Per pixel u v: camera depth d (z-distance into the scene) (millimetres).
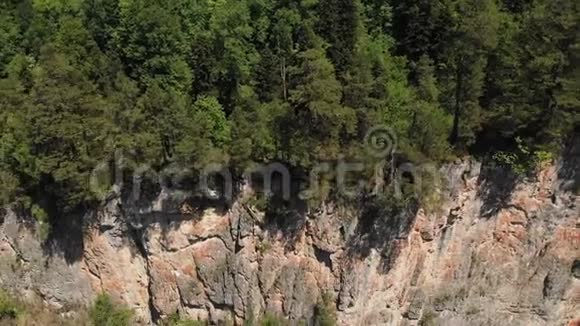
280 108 65250
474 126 68438
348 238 69500
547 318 77438
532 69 65500
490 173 71500
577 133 70312
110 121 65875
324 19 66312
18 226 74250
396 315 74688
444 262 74250
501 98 68062
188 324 74250
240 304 72750
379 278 71875
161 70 68438
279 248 70625
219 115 67250
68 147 66062
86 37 69062
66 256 74188
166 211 69750
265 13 70938
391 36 73000
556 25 63781
